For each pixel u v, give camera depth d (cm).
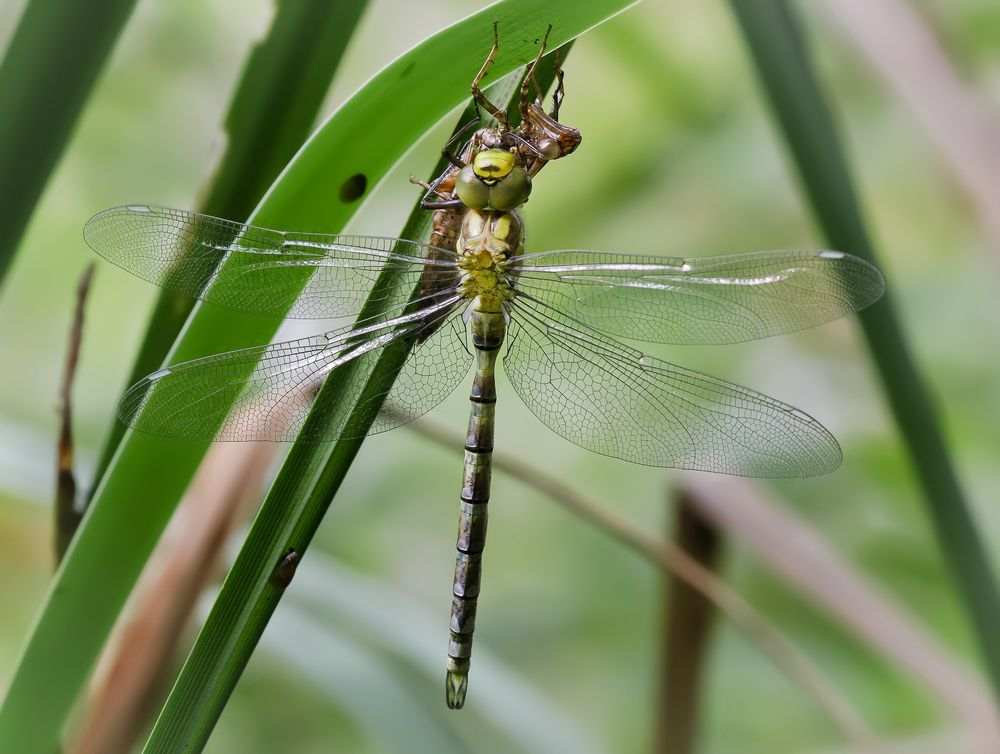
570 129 80
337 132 78
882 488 90
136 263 79
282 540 78
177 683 77
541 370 82
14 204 78
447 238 81
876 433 90
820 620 90
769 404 82
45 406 91
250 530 78
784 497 90
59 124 78
